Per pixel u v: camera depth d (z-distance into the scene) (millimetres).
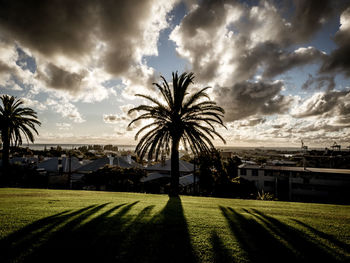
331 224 6914
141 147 16906
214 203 10500
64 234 5352
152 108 16609
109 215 7066
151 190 29562
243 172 42375
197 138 15914
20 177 28672
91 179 26828
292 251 4859
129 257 4363
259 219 7262
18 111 24016
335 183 35469
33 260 4137
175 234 5613
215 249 4828
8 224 5898
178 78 17062
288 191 38562
